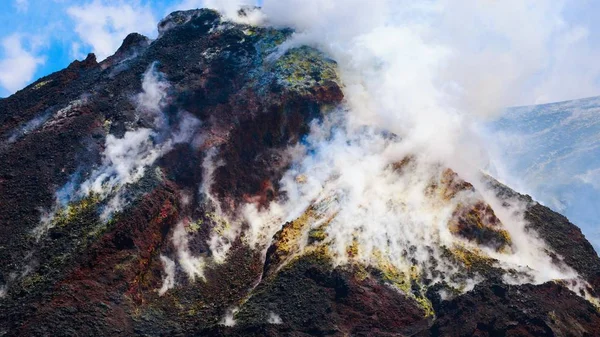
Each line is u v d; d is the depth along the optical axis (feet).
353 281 203.41
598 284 227.61
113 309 190.08
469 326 183.11
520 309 188.85
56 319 179.01
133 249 209.87
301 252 217.36
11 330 176.24
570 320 192.54
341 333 183.73
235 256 232.32
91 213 219.20
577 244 248.52
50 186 228.02
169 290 211.82
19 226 213.05
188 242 229.45
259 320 185.88
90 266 200.13
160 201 228.63
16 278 196.44
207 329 185.26
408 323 193.26
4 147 249.75
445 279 209.36
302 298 196.24
